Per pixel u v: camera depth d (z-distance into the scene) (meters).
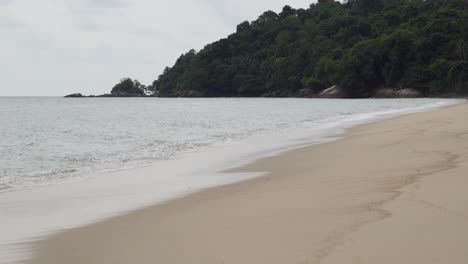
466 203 7.96
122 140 29.36
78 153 22.84
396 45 124.81
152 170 16.62
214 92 183.38
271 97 163.00
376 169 13.14
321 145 21.33
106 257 7.04
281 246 6.78
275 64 164.75
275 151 20.34
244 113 61.00
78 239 8.15
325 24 179.50
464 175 10.40
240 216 8.91
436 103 73.88
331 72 140.38
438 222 7.07
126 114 69.44
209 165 17.31
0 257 7.25
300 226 7.71
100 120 54.78
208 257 6.64
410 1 171.12
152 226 8.73
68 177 15.80
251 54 189.62
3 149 25.39
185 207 10.34
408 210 7.85
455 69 110.75
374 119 38.03
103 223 9.28
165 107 96.38
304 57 161.12
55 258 7.13
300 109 68.06
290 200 9.95
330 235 7.01
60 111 84.88
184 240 7.60
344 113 52.38
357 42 149.88
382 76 128.12
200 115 59.88
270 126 36.88
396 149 17.34
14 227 9.17
